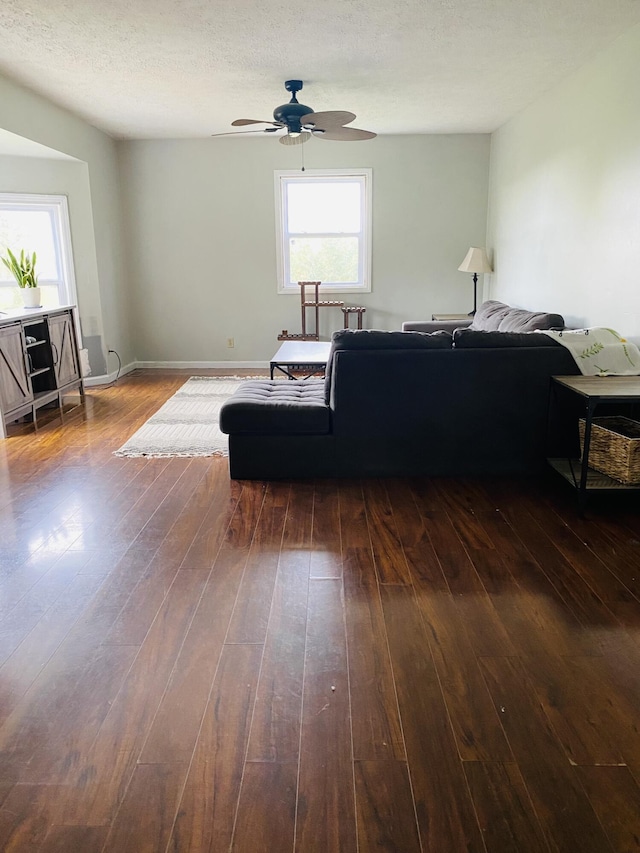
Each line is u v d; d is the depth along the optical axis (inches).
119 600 91.5
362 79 175.3
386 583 95.2
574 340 138.0
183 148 257.4
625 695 70.2
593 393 116.1
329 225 267.6
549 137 188.1
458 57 157.0
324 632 82.7
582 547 106.6
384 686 72.1
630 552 104.5
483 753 62.1
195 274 270.2
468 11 128.0
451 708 68.4
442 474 141.9
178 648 79.7
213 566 101.4
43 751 63.0
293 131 177.9
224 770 60.3
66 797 57.5
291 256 270.8
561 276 180.7
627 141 140.6
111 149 253.1
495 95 193.6
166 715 67.9
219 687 72.2
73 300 240.7
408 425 139.1
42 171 225.8
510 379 136.2
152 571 100.1
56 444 170.9
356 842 52.7
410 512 122.6
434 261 266.5
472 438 139.8
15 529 117.1
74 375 220.7
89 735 65.1
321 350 203.9
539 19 132.6
